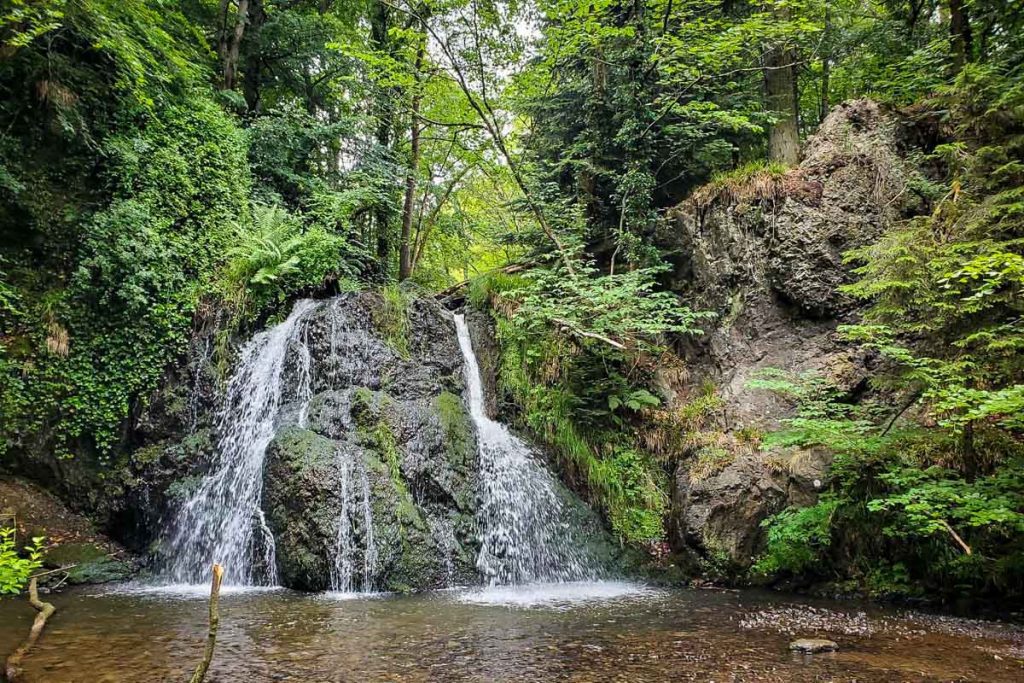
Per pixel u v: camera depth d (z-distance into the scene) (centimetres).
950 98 909
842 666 486
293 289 1161
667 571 912
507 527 941
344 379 979
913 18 1272
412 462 908
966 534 718
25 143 1004
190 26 1317
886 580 771
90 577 837
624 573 923
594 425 1078
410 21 1645
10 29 881
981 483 677
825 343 987
